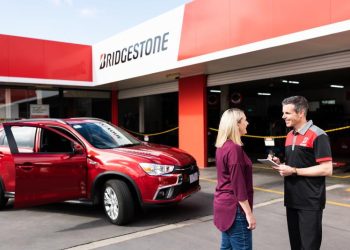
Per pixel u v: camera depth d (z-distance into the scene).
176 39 10.26
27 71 12.73
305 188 3.07
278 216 5.60
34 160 5.61
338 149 14.58
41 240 4.83
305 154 3.08
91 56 14.38
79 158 5.66
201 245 4.47
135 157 5.38
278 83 15.95
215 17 8.98
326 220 5.31
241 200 2.83
